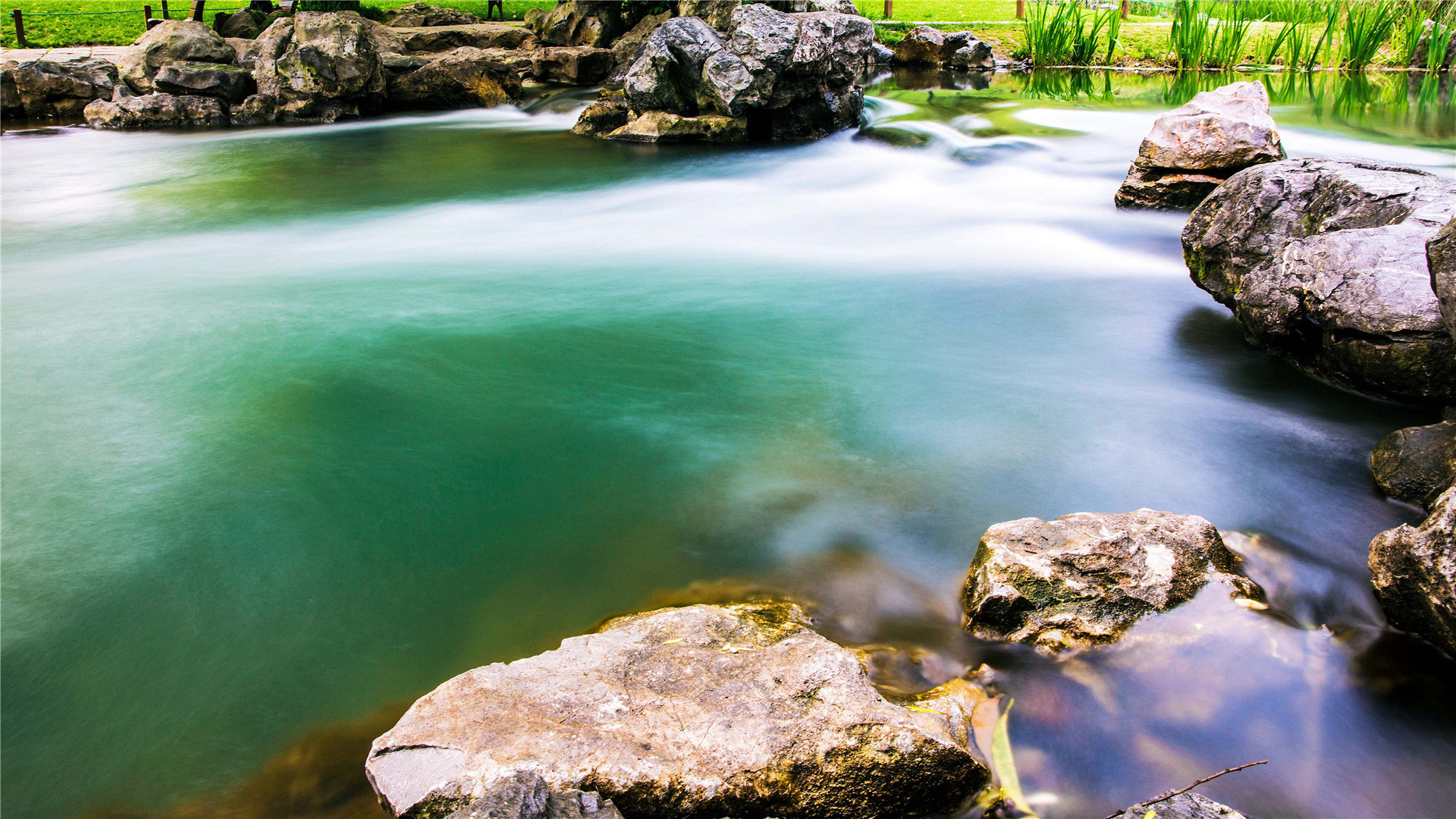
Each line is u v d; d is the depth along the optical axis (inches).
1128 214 467.2
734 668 140.5
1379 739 139.6
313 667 165.0
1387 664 153.7
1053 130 648.4
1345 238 250.4
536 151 702.5
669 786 119.3
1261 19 1085.8
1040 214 483.2
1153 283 369.1
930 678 154.1
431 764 123.2
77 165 674.2
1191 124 450.3
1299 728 141.4
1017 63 1059.3
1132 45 1035.9
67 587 187.3
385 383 283.4
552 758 120.8
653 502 214.8
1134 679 150.1
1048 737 140.3
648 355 303.7
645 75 705.0
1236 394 262.8
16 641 171.8
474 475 228.8
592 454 237.8
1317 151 562.9
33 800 138.6
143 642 171.8
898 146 641.0
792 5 847.7
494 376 287.4
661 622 157.6
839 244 449.1
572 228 493.4
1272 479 216.4
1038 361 293.0
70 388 281.7
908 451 234.8
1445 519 151.0
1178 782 132.6
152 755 146.3
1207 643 155.6
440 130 808.9
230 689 159.9
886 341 313.3
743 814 120.6
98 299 368.5
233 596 184.5
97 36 1307.8
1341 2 973.2
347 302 361.1
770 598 176.7
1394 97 796.6
